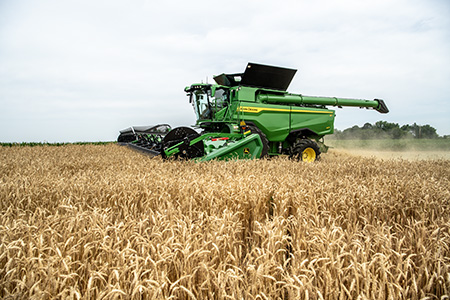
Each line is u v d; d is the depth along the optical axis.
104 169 6.50
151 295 1.81
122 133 16.14
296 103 11.88
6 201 3.62
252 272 1.95
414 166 7.86
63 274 1.94
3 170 6.37
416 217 3.57
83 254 2.22
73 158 8.66
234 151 8.80
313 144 10.97
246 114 10.21
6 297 1.66
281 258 2.55
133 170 6.05
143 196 3.93
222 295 1.80
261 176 5.23
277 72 10.76
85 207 3.63
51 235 2.44
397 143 18.52
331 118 12.36
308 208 3.43
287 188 4.21
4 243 2.23
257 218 3.58
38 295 1.68
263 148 9.79
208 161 7.80
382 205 3.64
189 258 2.14
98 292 1.95
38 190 3.99
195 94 11.18
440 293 2.10
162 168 6.08
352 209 3.61
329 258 2.11
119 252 2.10
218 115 10.79
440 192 4.11
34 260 2.01
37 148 13.48
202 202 3.66
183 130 8.45
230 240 2.56
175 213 3.23
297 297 1.71
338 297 2.01
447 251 2.44
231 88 10.48
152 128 11.59
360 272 2.02
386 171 6.84
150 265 2.08
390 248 2.37
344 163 7.52
